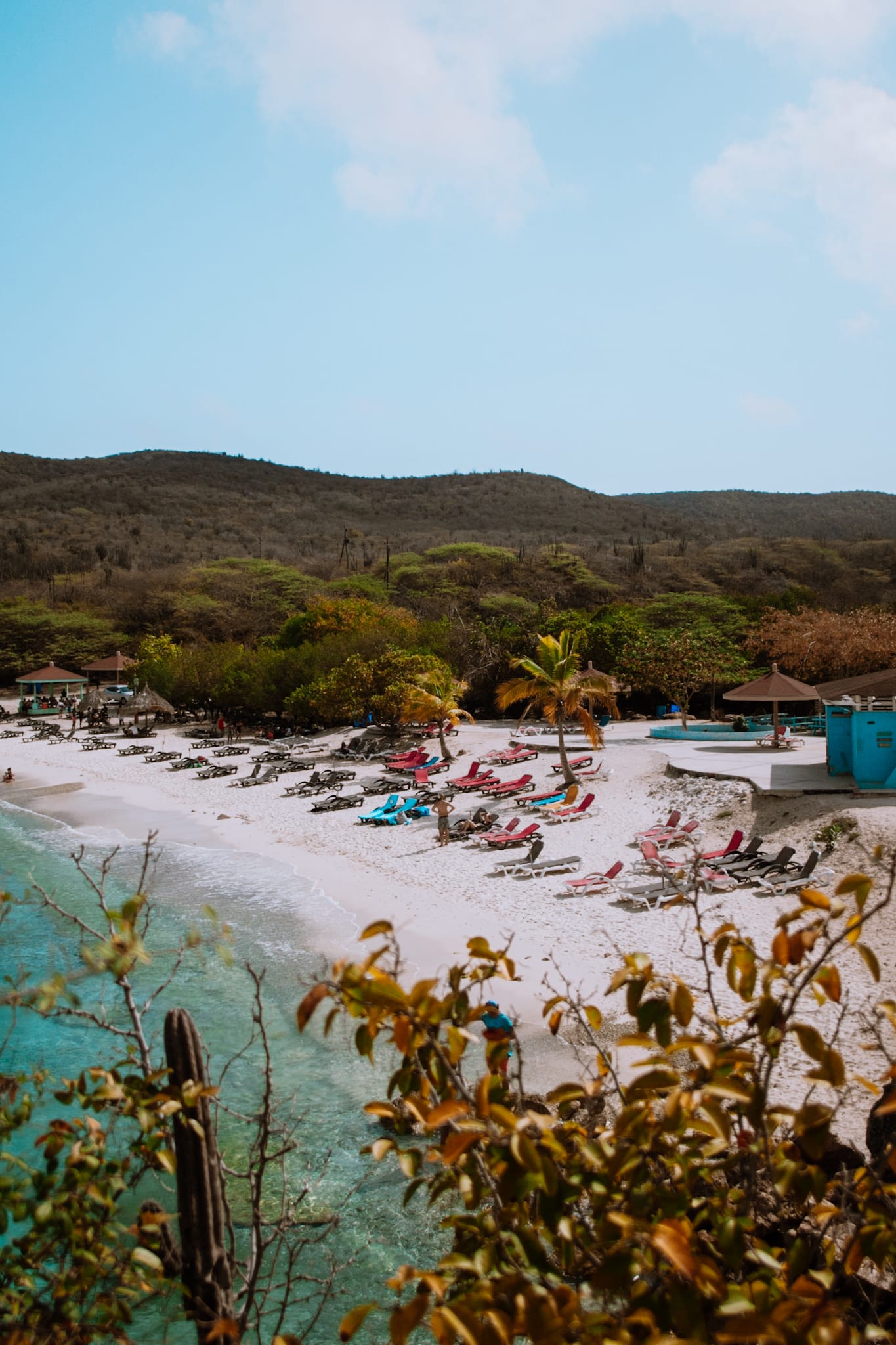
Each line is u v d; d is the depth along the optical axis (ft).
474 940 14.24
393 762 119.24
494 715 168.25
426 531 491.31
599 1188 12.25
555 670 100.27
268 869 81.25
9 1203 15.15
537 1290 10.05
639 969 12.85
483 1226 12.73
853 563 336.49
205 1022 49.90
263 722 179.42
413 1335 28.30
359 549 418.72
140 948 15.51
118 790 125.49
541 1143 11.66
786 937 11.98
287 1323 28.45
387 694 131.85
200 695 192.13
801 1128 11.29
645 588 288.92
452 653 167.73
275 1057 45.80
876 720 77.87
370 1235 32.81
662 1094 13.35
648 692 162.09
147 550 381.40
